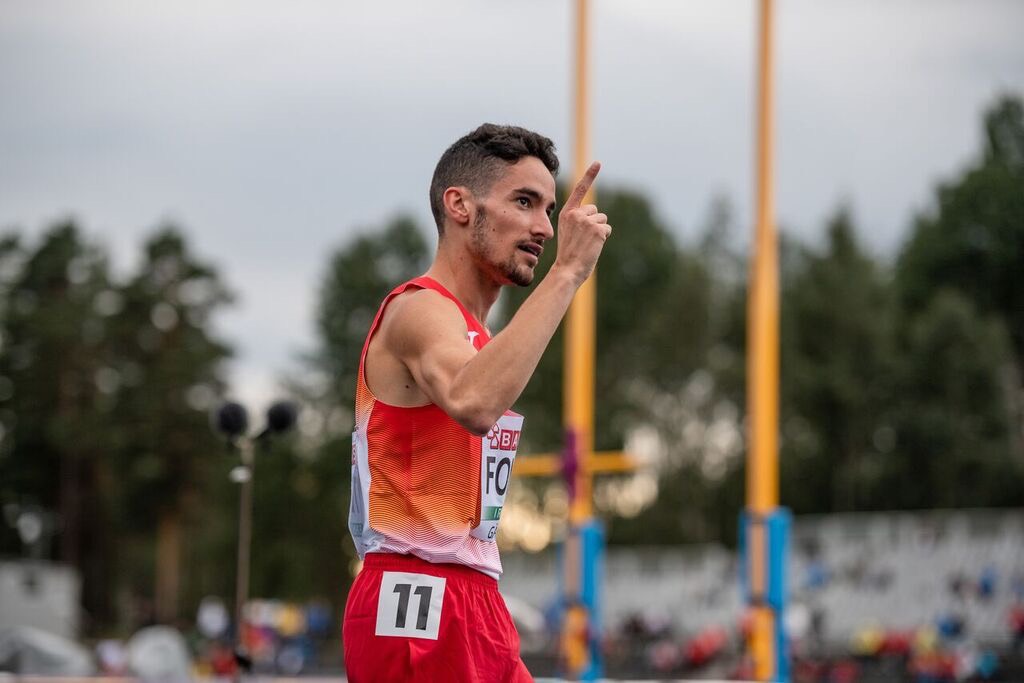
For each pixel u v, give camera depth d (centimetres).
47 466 19662
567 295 988
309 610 13612
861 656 10062
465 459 1048
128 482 19112
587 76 5769
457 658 1040
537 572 16925
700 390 19050
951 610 10881
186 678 6456
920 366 16675
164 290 19925
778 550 5106
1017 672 9506
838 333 17938
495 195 1062
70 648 7981
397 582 1048
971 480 16300
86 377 19650
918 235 18562
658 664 11125
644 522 18462
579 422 5662
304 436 19712
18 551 19800
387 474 1052
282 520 19050
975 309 17338
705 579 14050
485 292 1090
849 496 17275
